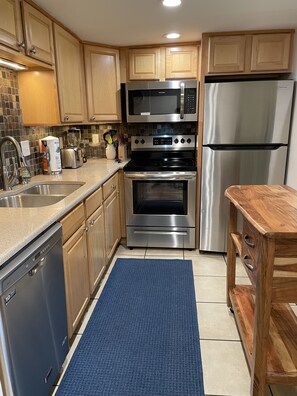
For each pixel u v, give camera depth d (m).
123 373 1.61
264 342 1.28
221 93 2.65
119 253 3.10
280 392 1.48
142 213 3.10
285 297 1.25
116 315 2.10
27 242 1.20
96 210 2.26
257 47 2.65
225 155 2.78
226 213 2.91
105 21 2.31
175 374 1.60
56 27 2.26
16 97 2.25
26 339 1.19
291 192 1.75
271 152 2.72
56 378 1.57
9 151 2.14
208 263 2.86
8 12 1.63
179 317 2.07
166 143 3.32
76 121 2.71
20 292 1.14
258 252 1.29
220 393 1.49
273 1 1.98
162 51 2.98
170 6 2.04
